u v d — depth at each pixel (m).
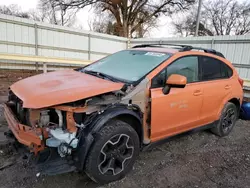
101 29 25.62
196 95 3.43
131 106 2.70
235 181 2.85
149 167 3.05
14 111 2.86
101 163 2.51
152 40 13.88
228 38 10.90
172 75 2.98
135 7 23.30
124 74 3.16
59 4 23.28
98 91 2.47
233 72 4.39
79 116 2.42
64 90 2.43
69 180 2.64
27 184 2.51
